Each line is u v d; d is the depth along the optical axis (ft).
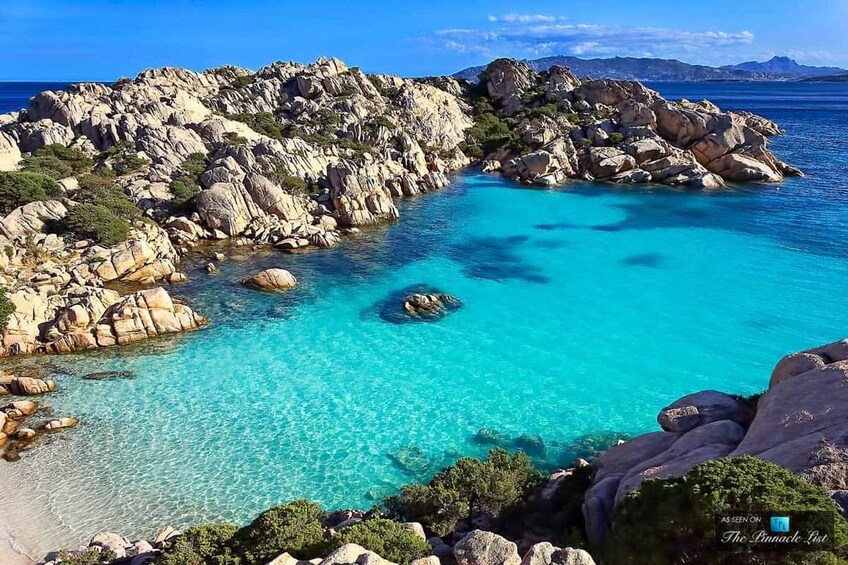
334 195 260.21
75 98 303.07
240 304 163.63
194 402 114.62
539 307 163.32
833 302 163.84
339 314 158.20
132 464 96.07
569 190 321.93
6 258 167.94
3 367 126.11
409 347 139.74
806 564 41.16
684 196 300.61
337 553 51.67
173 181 243.60
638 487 59.57
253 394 118.11
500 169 379.14
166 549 66.28
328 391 119.85
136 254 176.45
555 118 414.00
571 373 128.26
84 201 211.41
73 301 146.10
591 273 189.98
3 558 76.48
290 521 65.05
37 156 254.88
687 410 75.77
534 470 92.84
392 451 101.09
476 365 131.44
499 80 517.55
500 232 239.71
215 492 90.12
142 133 284.82
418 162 339.77
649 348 139.23
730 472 47.88
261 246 217.97
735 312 158.61
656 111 378.32
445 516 73.20
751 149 345.51
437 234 237.86
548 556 48.49
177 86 371.97
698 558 45.98
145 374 124.98
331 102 396.98
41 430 104.32
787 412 62.54
